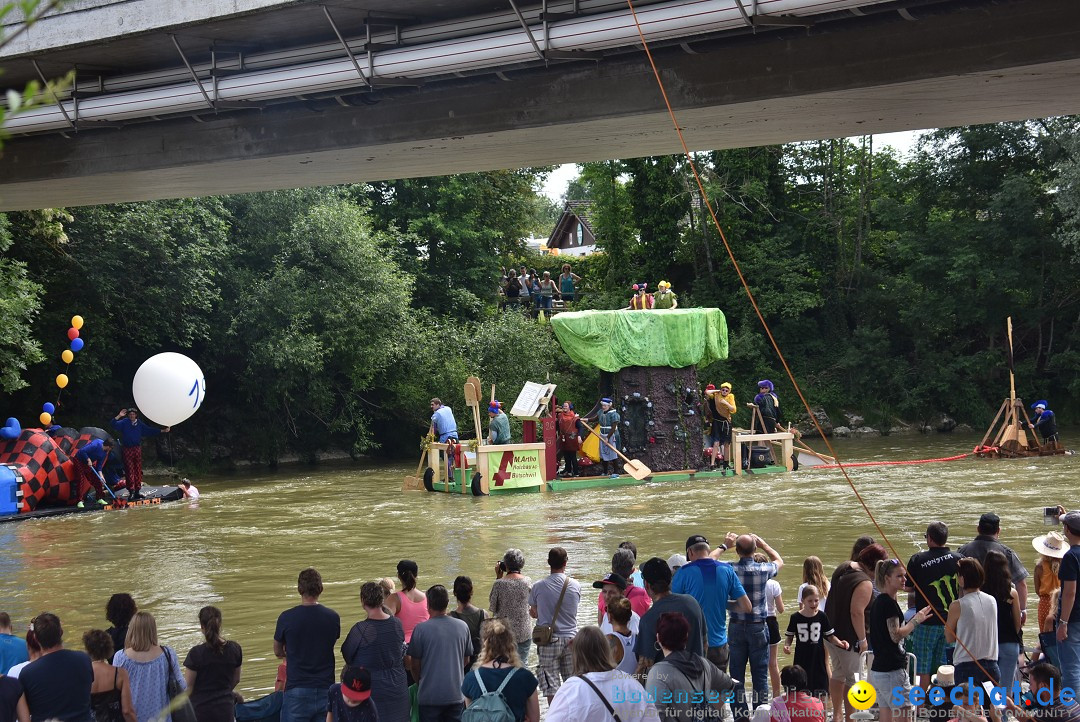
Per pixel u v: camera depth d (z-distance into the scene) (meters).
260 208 39.50
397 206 49.38
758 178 54.66
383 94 14.88
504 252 56.88
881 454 38.50
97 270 35.50
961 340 53.50
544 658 9.61
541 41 13.14
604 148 15.91
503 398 43.41
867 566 9.47
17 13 14.95
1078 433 45.56
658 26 12.45
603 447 29.92
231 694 8.38
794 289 53.22
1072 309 52.25
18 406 37.09
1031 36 11.63
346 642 8.41
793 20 12.09
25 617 14.98
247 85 14.77
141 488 29.16
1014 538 18.70
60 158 17.11
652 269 55.53
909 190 54.56
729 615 9.90
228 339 39.53
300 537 21.62
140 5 14.41
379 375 42.62
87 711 7.54
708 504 24.58
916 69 12.23
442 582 16.31
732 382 52.16
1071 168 45.44
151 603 15.74
